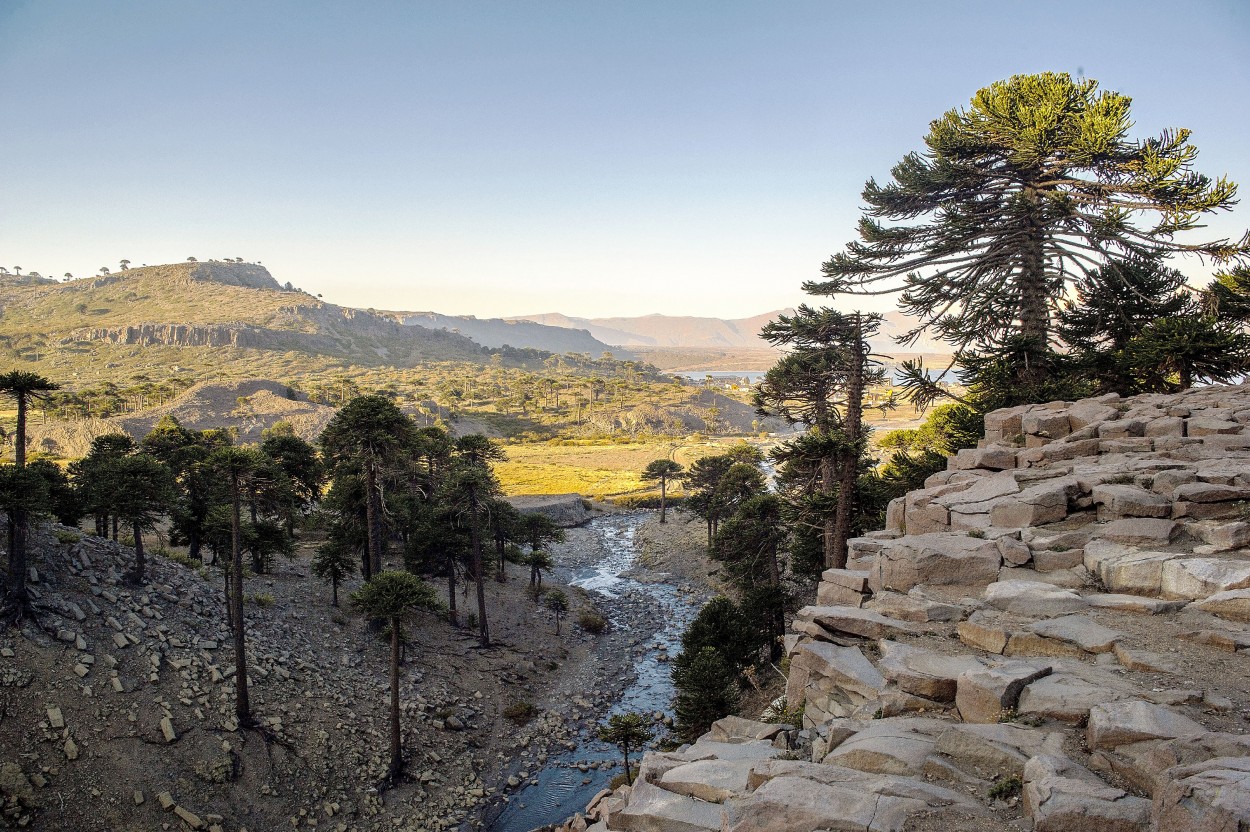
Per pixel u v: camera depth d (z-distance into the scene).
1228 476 12.56
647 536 82.31
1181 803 5.19
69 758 23.22
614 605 57.44
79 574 31.50
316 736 29.22
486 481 45.56
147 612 31.44
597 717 37.16
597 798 16.53
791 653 12.23
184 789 24.17
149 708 26.25
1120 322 29.28
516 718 36.31
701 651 28.78
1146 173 23.12
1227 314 27.33
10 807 21.28
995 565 12.05
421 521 53.94
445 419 193.50
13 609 26.92
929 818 6.19
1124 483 13.71
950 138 27.22
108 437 55.03
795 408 36.38
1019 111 25.89
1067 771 6.28
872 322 29.42
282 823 25.00
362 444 41.66
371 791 27.91
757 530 39.59
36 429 146.62
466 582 50.28
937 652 9.92
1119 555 11.20
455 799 28.95
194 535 42.41
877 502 28.28
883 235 29.42
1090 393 24.39
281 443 57.41
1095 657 8.91
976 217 27.64
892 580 12.73
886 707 8.97
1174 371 25.52
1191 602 9.72
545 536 64.12
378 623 40.97
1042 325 27.59
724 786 8.05
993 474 16.55
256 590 40.78
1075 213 24.92
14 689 24.27
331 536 47.06
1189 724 6.68
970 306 29.98
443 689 37.00
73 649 26.95
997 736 7.23
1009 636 9.59
